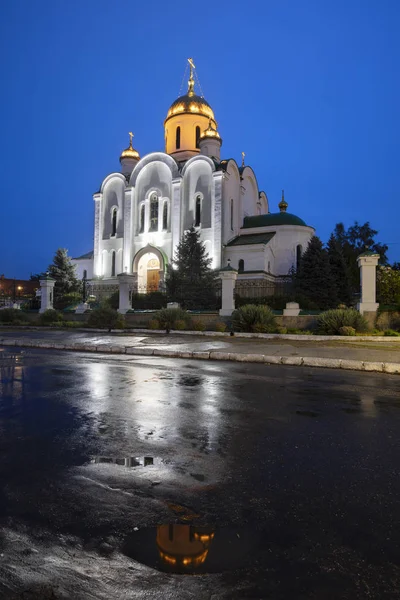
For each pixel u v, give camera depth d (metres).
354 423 5.49
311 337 17.91
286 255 43.72
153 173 46.81
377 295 23.84
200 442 4.70
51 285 33.16
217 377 9.10
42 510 3.10
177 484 3.56
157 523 2.92
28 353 14.01
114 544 2.66
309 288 36.53
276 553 2.56
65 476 3.73
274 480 3.66
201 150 48.31
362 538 2.74
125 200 47.28
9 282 79.00
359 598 2.18
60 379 8.79
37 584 2.30
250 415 5.87
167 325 22.78
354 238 68.19
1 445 4.59
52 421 5.55
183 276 34.81
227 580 2.31
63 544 2.65
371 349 13.84
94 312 25.55
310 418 5.73
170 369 10.29
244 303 33.25
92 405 6.45
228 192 44.19
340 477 3.73
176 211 44.06
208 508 3.13
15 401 6.73
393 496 3.36
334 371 10.14
